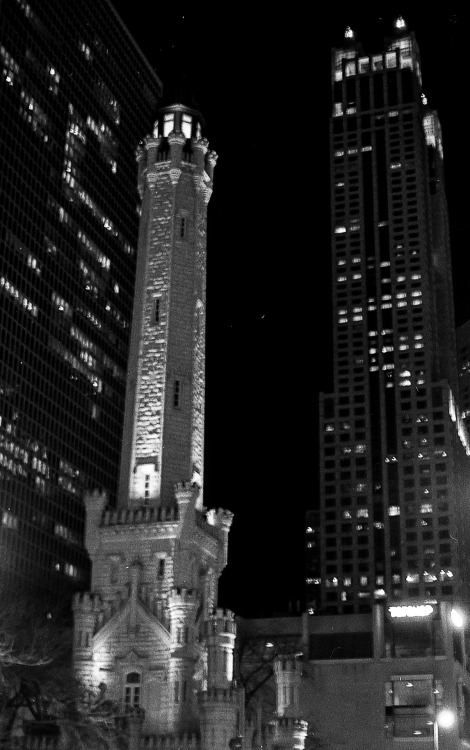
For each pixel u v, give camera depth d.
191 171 111.38
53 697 84.50
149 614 90.00
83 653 89.88
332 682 186.38
